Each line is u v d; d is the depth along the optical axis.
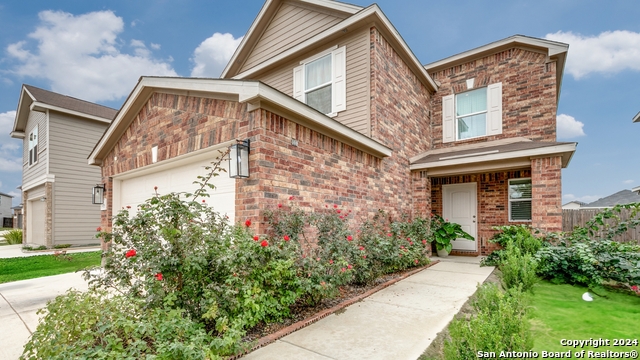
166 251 3.17
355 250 4.86
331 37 7.62
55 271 7.29
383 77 7.31
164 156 5.98
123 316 2.54
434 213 9.73
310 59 8.24
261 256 3.63
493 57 9.31
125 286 3.20
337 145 5.68
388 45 7.65
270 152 4.32
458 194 9.45
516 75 8.95
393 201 7.53
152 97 6.43
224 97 4.78
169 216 3.21
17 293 5.21
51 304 2.63
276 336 3.22
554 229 6.57
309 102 8.26
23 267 7.88
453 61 9.80
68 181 13.01
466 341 2.18
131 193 7.41
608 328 3.49
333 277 4.19
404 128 8.30
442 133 10.05
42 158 13.16
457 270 6.66
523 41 8.70
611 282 5.35
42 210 13.65
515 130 8.88
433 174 8.43
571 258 5.43
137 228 3.29
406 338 3.20
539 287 5.18
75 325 2.42
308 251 4.61
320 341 3.13
